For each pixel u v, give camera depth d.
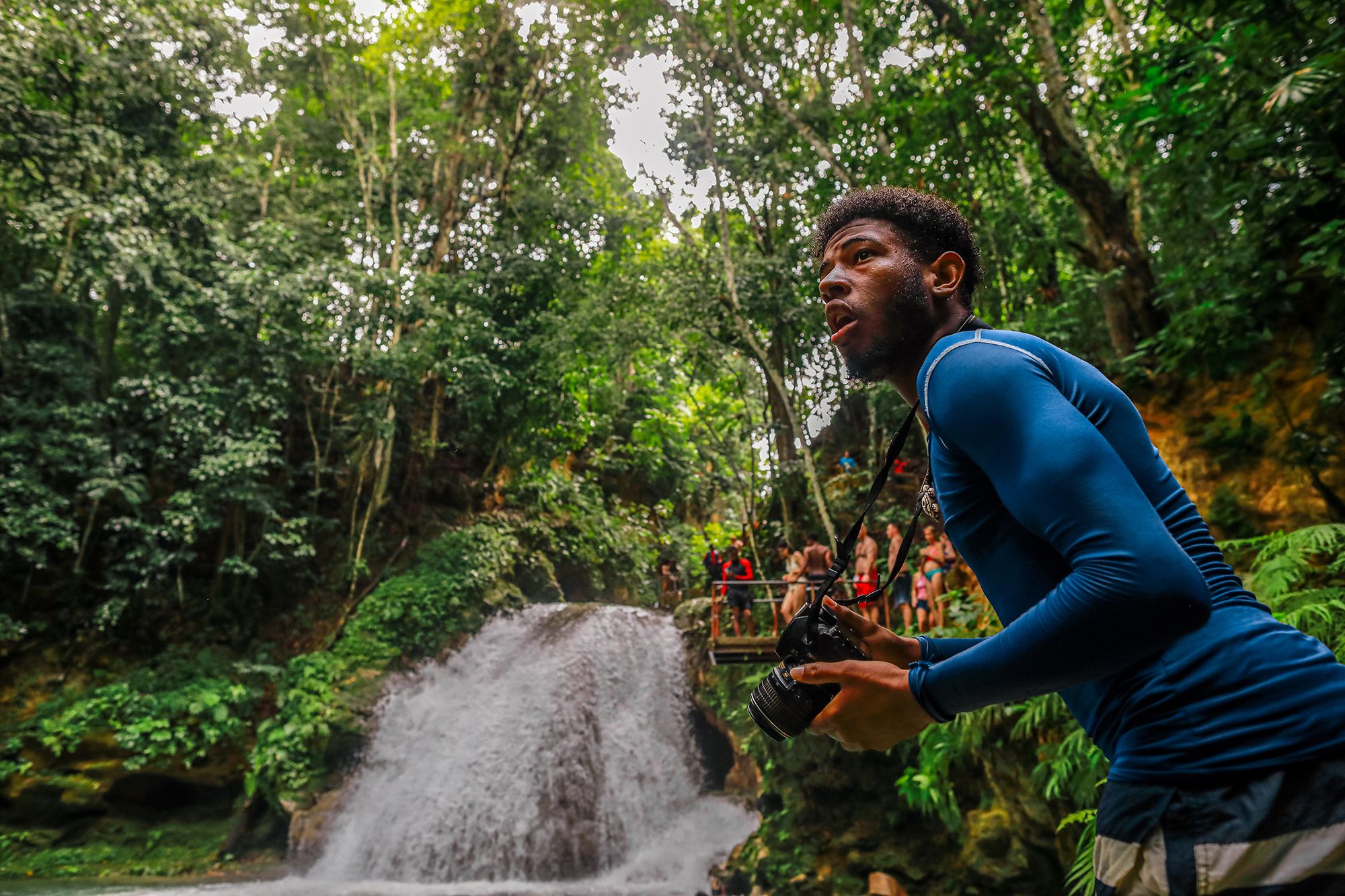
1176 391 7.93
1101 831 0.91
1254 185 6.41
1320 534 4.43
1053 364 1.01
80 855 13.38
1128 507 0.80
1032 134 9.94
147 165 14.93
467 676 16.30
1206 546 0.97
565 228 20.39
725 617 14.22
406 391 18.02
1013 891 6.66
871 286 1.13
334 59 19.45
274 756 14.11
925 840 7.81
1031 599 0.94
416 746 14.85
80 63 14.62
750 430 15.68
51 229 13.61
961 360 0.98
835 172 11.55
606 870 12.98
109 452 14.71
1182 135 6.69
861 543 10.11
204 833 14.37
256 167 17.70
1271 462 6.92
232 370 16.17
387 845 13.51
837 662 0.98
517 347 18.80
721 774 14.25
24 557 14.75
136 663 15.45
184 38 15.66
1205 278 7.04
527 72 20.83
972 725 6.61
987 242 10.48
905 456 13.97
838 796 8.52
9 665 14.77
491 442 20.66
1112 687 0.93
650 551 25.14
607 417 24.48
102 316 17.47
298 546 17.31
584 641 15.81
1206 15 6.76
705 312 13.92
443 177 20.81
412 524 19.03
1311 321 6.94
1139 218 9.92
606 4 15.23
